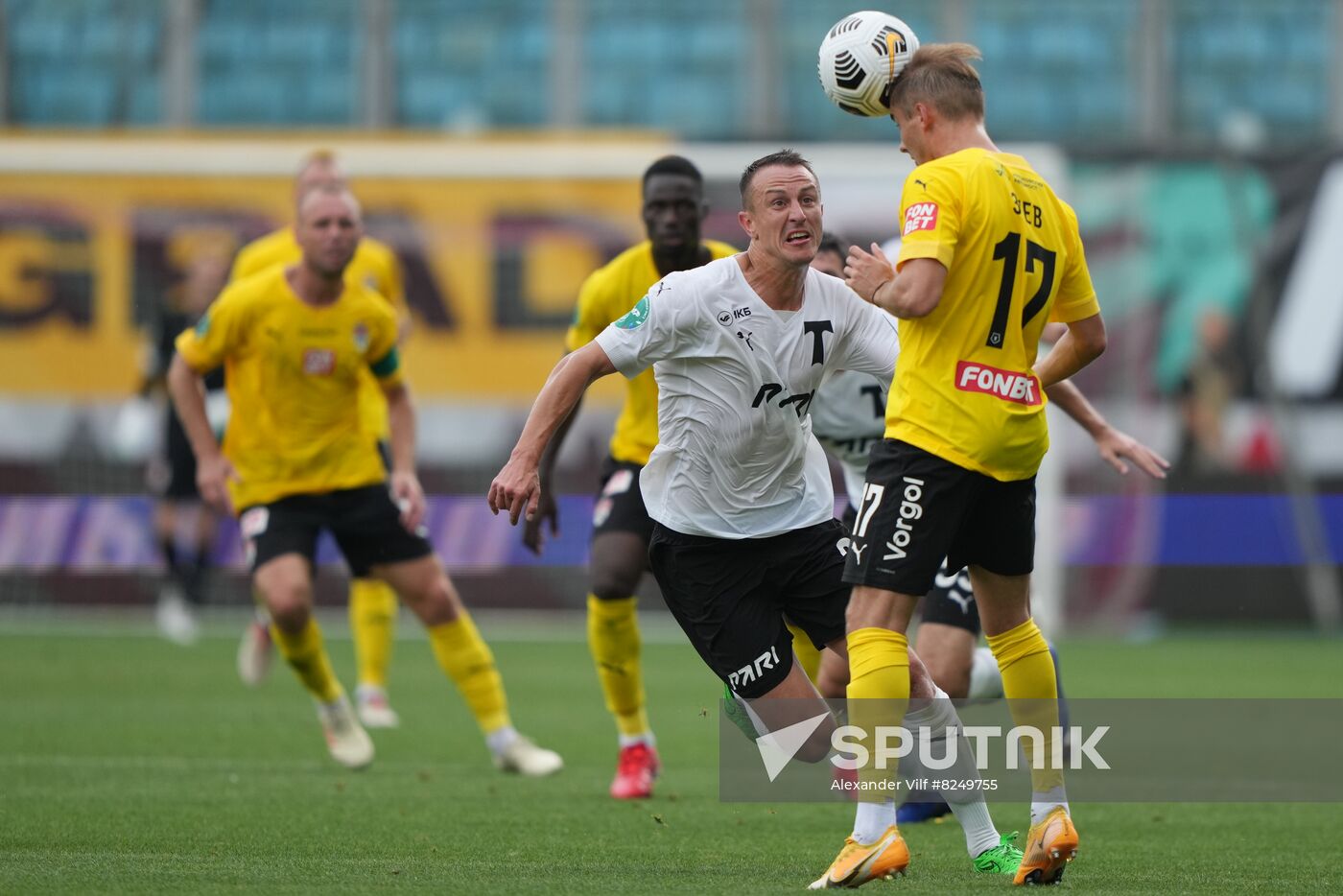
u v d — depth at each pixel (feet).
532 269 175.52
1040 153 177.58
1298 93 198.08
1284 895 53.06
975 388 51.37
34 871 55.01
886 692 51.49
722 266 55.98
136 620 174.50
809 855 61.46
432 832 66.03
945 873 56.54
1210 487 175.83
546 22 200.95
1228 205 176.14
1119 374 176.45
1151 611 175.94
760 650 59.21
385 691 123.85
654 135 176.45
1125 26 199.72
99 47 197.26
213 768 85.15
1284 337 175.42
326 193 82.94
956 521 51.72
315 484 84.89
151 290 174.50
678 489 58.90
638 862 59.06
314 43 199.72
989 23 200.64
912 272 50.31
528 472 53.57
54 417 173.37
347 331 83.92
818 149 173.78
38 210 173.78
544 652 155.63
